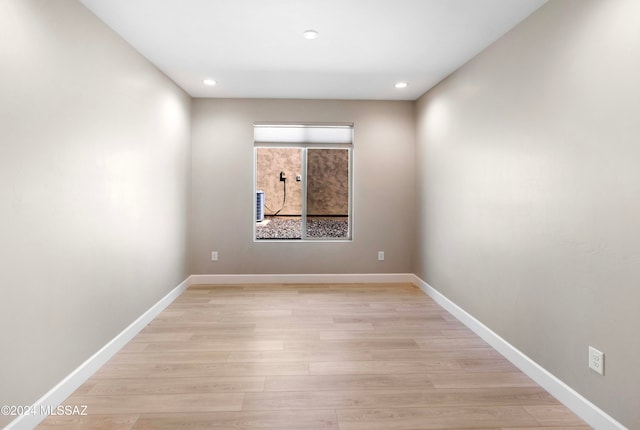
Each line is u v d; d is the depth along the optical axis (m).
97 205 2.53
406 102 4.89
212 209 4.81
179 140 4.26
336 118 4.84
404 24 2.68
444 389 2.29
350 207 5.04
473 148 3.30
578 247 2.07
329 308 3.88
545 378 2.31
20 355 1.83
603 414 1.88
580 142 2.05
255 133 4.87
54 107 2.08
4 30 1.72
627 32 1.75
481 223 3.16
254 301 4.11
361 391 2.26
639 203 1.70
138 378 2.40
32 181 1.91
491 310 2.99
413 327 3.36
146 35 2.85
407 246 4.98
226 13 2.52
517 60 2.64
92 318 2.47
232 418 1.97
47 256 2.03
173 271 4.12
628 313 1.76
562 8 2.18
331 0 2.35
